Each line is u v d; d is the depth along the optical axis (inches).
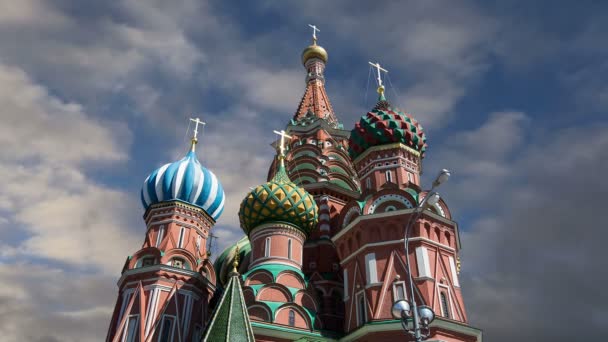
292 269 1504.7
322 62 2728.8
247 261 1913.1
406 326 712.4
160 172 1733.5
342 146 2187.5
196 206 1708.9
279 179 1727.4
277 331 1321.4
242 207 1667.1
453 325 1205.7
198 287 1539.1
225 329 1135.0
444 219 1422.2
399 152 1624.0
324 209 1831.9
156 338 1379.2
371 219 1416.1
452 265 1370.6
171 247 1583.4
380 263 1347.2
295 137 2217.0
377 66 1905.8
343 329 1515.7
